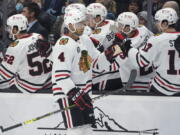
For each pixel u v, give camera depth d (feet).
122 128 39.24
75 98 35.50
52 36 49.01
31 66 40.22
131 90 40.52
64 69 35.65
